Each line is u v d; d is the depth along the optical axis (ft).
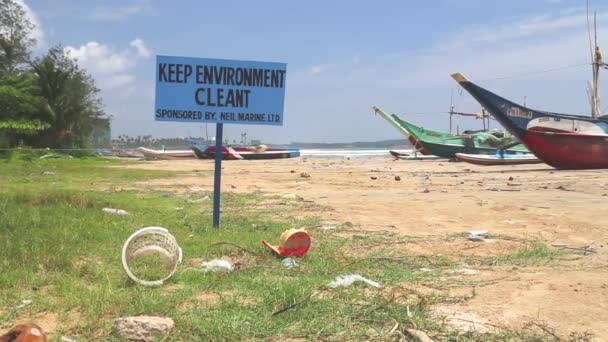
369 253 24.82
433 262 23.22
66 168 101.96
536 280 19.90
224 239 26.68
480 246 27.14
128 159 189.26
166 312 15.37
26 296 16.53
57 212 32.73
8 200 37.45
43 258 20.36
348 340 13.78
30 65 172.76
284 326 14.52
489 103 108.06
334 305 16.12
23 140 153.79
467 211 41.14
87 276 18.99
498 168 119.55
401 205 45.19
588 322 15.21
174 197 50.85
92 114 183.52
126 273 18.35
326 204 45.93
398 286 18.67
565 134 108.06
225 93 30.30
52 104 168.35
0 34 166.81
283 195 54.19
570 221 35.68
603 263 23.24
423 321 14.96
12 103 140.67
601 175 88.02
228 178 84.99
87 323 14.40
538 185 68.59
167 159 200.34
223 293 17.63
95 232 26.50
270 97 30.78
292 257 22.94
